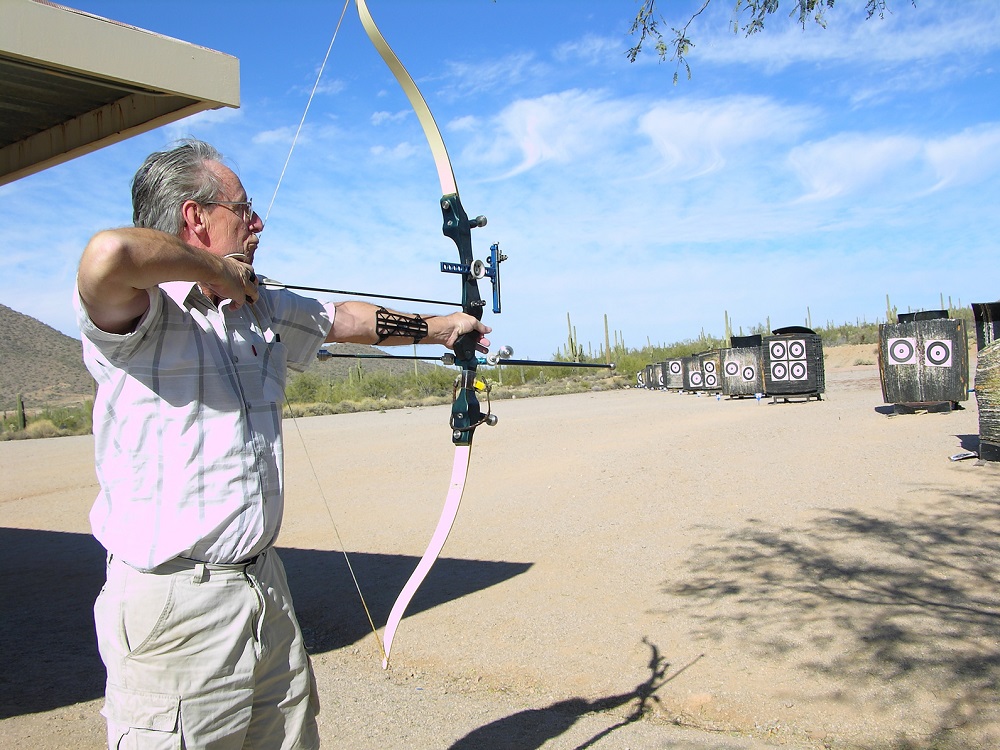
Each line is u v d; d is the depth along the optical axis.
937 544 5.43
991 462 7.79
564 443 12.85
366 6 2.46
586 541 6.43
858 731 3.15
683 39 4.82
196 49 2.95
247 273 1.75
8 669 4.46
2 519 9.80
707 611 4.59
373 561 6.45
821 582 4.89
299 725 1.96
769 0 4.68
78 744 3.51
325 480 10.84
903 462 8.30
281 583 1.93
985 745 2.96
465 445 2.65
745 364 19.42
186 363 1.75
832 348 41.25
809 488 7.56
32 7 2.50
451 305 2.59
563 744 3.26
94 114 3.56
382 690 3.96
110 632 1.74
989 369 7.77
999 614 4.13
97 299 1.54
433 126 2.61
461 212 2.59
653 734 3.29
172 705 1.71
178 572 1.72
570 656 4.17
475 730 3.45
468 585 5.54
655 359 40.31
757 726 3.28
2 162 4.04
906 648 3.82
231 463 1.78
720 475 8.64
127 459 1.73
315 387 37.91
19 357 74.62
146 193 1.89
